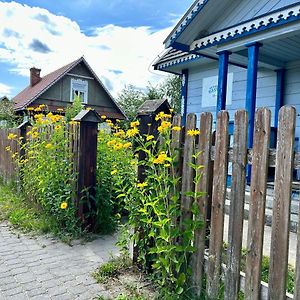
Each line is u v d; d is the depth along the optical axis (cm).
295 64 566
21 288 243
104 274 263
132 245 283
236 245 192
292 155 162
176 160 237
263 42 455
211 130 213
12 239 355
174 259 218
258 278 179
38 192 436
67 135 407
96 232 382
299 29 401
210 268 211
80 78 1972
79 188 379
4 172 673
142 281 251
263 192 176
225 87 505
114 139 402
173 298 214
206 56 577
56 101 1875
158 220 235
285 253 165
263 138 176
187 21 505
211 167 218
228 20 499
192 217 227
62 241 351
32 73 2150
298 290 159
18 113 1750
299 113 562
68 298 228
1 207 477
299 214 159
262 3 455
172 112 266
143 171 261
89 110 384
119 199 382
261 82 627
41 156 420
